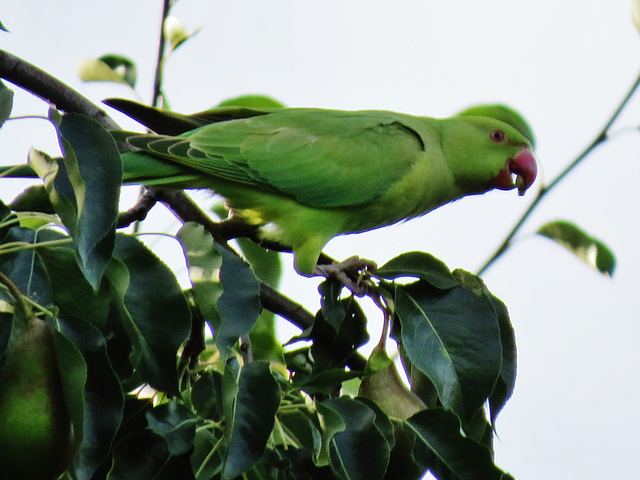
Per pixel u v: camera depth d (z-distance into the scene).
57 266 4.47
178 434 4.39
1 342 4.11
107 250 3.90
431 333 5.32
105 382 3.97
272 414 4.27
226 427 4.19
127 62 7.94
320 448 4.46
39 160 4.08
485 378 5.21
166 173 7.84
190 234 4.73
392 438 4.78
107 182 3.99
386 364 5.31
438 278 5.50
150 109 7.73
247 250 8.22
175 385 4.43
